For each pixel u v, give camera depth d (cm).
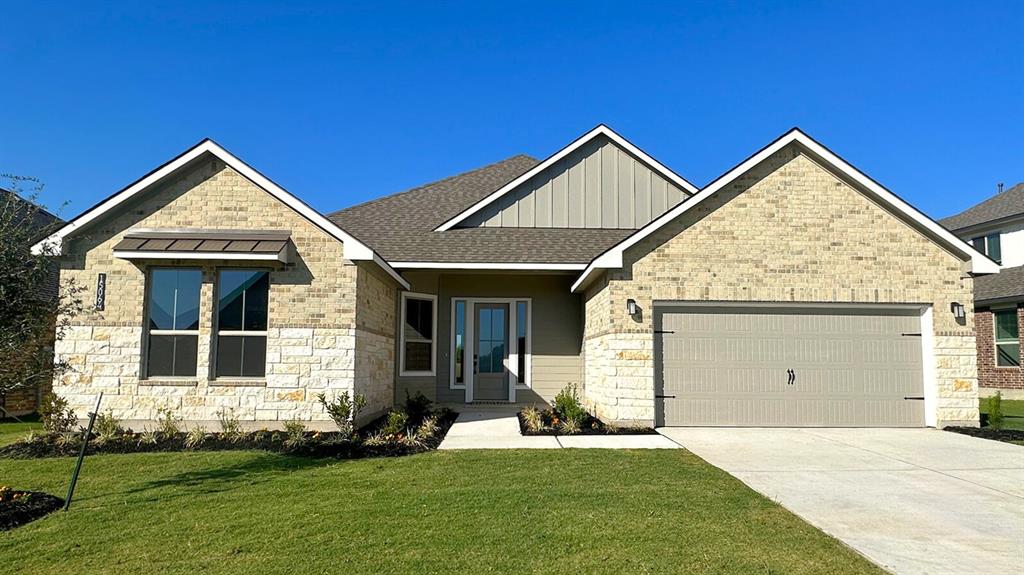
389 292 1433
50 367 752
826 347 1252
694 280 1237
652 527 576
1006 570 487
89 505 662
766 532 567
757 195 1254
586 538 545
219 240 1108
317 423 1108
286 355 1120
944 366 1230
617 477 782
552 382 1608
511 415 1441
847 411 1240
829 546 533
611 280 1238
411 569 476
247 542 538
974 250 1229
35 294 720
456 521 593
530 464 864
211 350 1122
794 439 1093
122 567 483
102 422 1034
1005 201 2483
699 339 1247
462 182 2009
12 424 1338
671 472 812
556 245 1552
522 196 1689
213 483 754
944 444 1045
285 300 1130
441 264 1445
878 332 1256
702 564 488
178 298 1141
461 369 1623
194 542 539
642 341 1227
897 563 499
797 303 1247
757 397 1239
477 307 1639
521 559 497
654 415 1219
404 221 1723
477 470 825
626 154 1714
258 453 934
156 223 1143
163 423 1045
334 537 548
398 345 1534
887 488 741
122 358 1111
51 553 514
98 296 1118
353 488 725
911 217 1236
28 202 708
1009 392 2047
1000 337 2098
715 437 1113
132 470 827
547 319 1627
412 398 1529
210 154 1146
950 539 559
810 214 1252
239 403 1109
